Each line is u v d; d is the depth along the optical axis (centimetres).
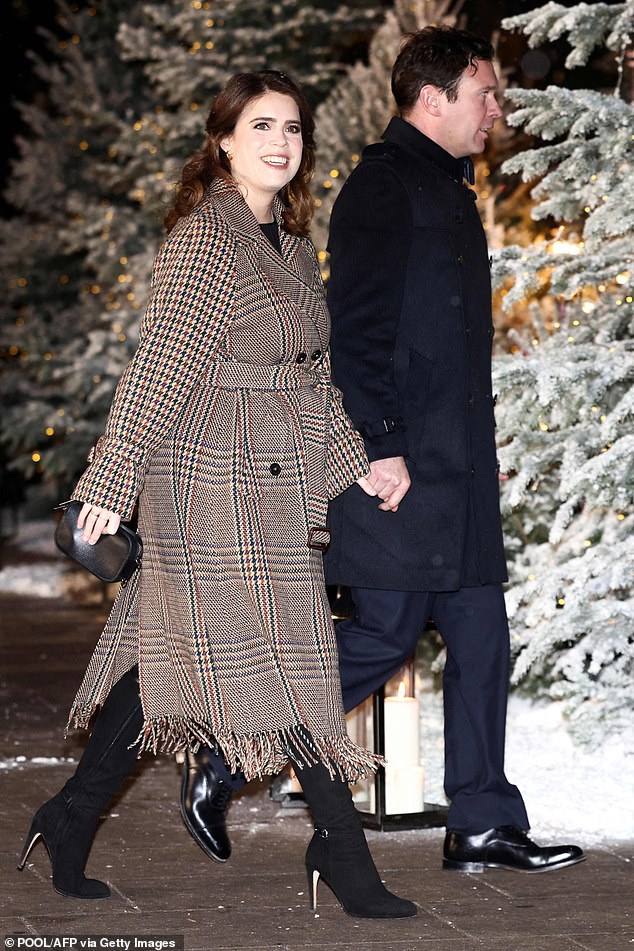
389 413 509
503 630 538
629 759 676
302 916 461
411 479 522
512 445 712
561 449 708
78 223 1777
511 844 520
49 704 923
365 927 449
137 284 1698
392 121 543
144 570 463
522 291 696
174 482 453
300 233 494
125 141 1733
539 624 723
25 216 2128
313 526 464
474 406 531
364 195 523
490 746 527
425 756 716
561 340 748
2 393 2119
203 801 533
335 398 499
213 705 448
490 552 532
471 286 534
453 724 531
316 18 1644
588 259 698
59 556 1978
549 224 1091
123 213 1781
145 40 1680
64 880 477
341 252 521
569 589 672
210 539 452
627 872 521
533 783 651
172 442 454
